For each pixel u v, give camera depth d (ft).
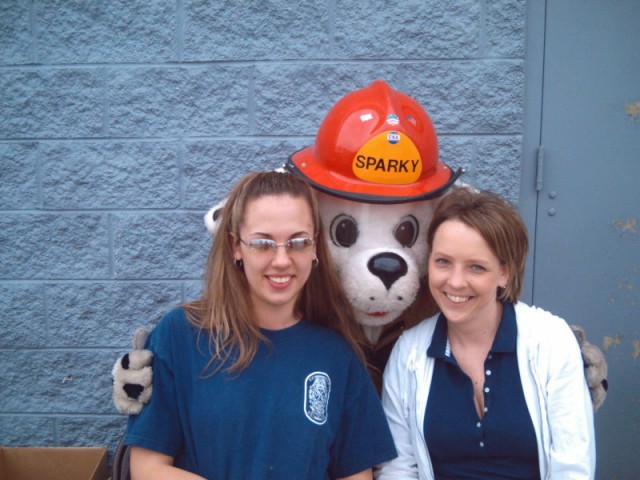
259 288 5.14
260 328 5.38
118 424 9.66
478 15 8.53
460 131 8.75
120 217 9.22
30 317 9.48
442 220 5.35
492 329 5.51
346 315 5.83
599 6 8.52
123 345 9.50
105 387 9.59
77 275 9.38
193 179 9.09
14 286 9.43
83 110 9.03
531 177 8.90
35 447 9.30
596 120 8.72
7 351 9.57
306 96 8.84
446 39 8.60
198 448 5.01
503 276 5.44
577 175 8.84
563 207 8.91
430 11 8.57
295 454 4.96
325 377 5.28
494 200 5.32
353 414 5.47
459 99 8.70
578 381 5.25
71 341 9.52
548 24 8.60
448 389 5.47
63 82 8.98
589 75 8.65
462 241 5.12
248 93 8.88
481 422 5.32
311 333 5.52
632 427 9.26
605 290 9.02
